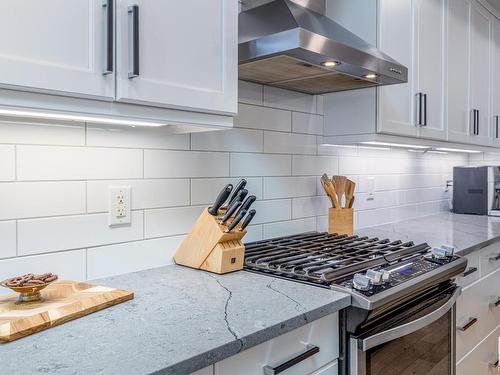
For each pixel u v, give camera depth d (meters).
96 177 1.30
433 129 2.25
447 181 3.34
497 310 2.29
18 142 1.14
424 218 2.92
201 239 1.42
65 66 0.87
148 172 1.43
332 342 1.16
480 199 3.08
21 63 0.81
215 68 1.18
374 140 1.92
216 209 1.43
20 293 1.01
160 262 1.47
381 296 1.17
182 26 1.09
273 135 1.88
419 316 1.37
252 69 1.56
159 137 1.46
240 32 1.49
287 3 1.52
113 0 0.94
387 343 1.27
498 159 3.42
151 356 0.77
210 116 1.20
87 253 1.28
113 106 0.98
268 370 0.95
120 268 1.37
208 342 0.84
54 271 1.21
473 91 2.67
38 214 1.18
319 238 1.89
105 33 0.93
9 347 0.81
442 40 2.32
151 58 1.02
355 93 1.96
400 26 1.98
